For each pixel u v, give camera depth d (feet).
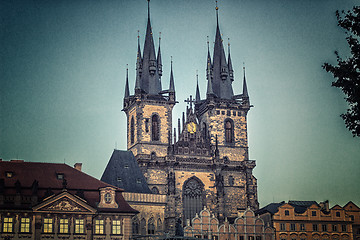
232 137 603.26
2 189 365.20
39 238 363.97
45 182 386.32
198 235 501.97
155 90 597.93
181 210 556.10
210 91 603.67
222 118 603.67
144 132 579.48
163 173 562.66
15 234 360.48
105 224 382.63
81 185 393.29
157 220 467.11
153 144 578.25
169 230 490.08
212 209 567.18
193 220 504.84
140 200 464.65
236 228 512.63
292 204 555.69
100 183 399.65
